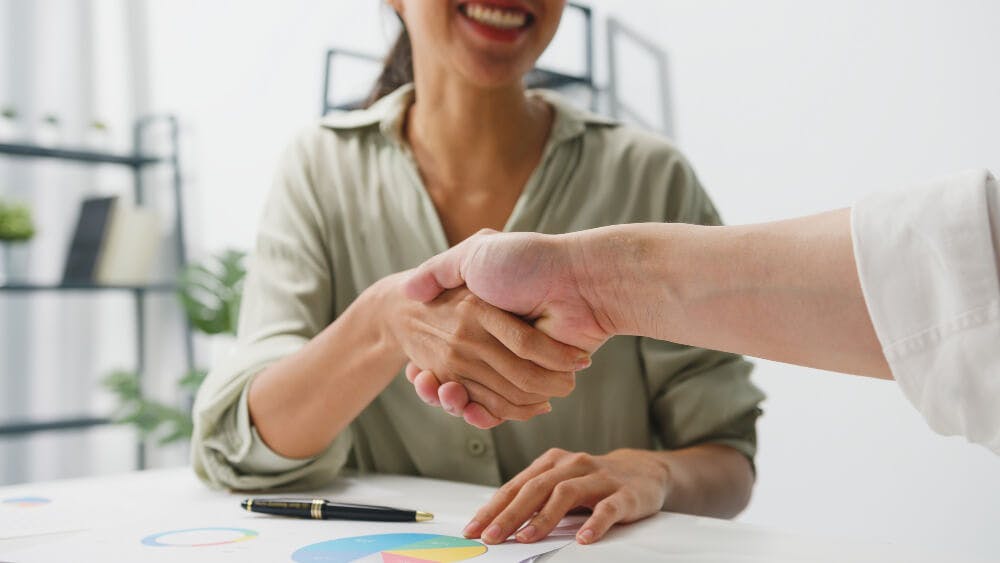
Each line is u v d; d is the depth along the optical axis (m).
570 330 0.57
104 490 0.74
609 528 0.55
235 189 2.82
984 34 1.67
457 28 0.76
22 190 2.62
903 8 1.79
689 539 0.53
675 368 0.84
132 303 2.85
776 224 0.46
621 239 0.53
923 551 0.49
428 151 0.88
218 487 0.74
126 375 2.53
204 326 2.61
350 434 0.81
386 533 0.54
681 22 2.17
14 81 2.61
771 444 2.05
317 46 2.67
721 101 2.10
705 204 0.92
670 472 0.67
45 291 2.37
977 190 0.37
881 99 1.83
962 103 1.70
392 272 0.87
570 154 0.89
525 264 0.56
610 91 2.31
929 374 0.38
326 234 0.88
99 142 2.81
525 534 0.52
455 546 0.50
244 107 2.83
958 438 1.74
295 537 0.53
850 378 1.90
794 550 0.50
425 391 0.65
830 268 0.42
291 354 0.74
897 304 0.38
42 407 2.63
